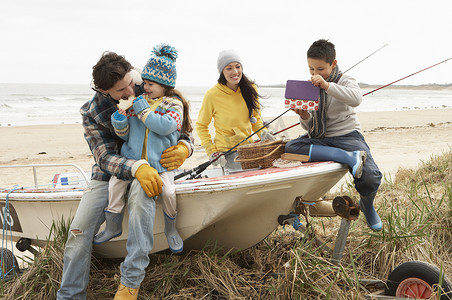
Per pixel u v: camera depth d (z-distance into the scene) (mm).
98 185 2996
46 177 9312
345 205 2992
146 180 2740
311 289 2855
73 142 15344
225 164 4438
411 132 16438
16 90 81938
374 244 3658
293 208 3229
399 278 2898
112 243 3270
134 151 2859
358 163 3088
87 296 3082
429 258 3334
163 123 2736
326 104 3391
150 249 2822
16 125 21859
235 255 3574
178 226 3057
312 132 3477
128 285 2730
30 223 3629
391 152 11219
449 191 4246
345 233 3092
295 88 3311
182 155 2930
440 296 2625
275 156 3559
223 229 3264
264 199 3018
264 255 3693
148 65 2867
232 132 4441
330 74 3410
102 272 3439
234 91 4449
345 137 3402
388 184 5930
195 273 3230
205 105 4543
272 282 3104
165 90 2932
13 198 3557
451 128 17953
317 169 3039
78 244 2885
